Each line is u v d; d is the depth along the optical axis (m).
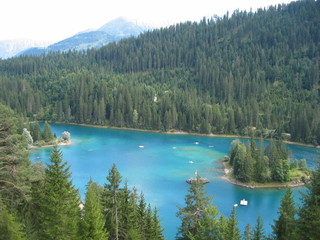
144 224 43.84
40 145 143.25
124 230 40.88
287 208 38.12
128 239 38.91
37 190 37.47
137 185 93.56
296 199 84.44
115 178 40.22
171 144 161.12
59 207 32.19
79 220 34.75
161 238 45.34
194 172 109.50
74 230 32.00
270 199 84.94
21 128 147.38
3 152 34.47
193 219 44.03
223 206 79.25
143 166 115.75
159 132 199.62
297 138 172.25
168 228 65.44
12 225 27.77
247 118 194.50
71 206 34.12
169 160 126.38
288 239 33.12
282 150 113.25
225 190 91.62
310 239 27.66
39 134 149.38
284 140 176.25
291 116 185.25
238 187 94.56
